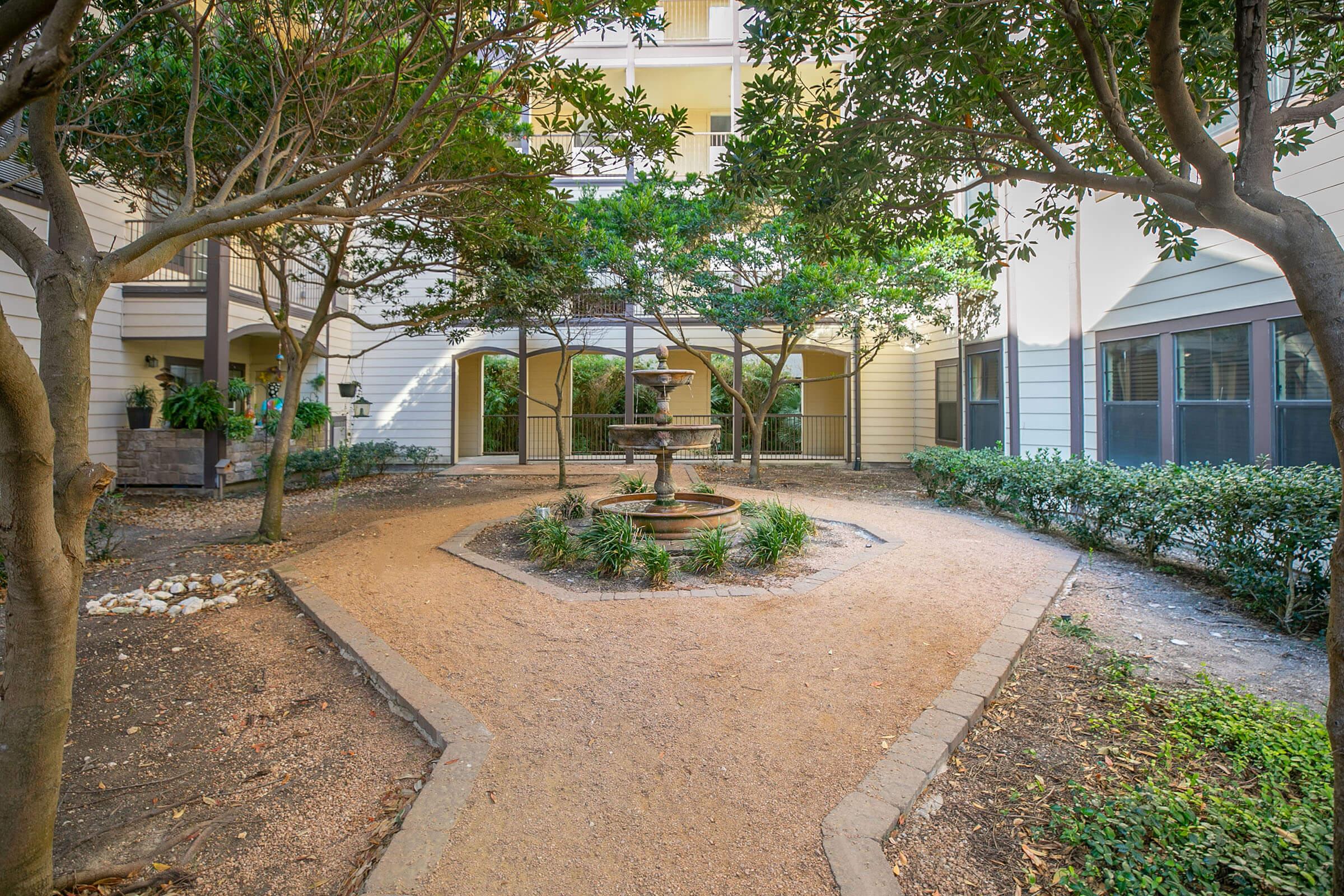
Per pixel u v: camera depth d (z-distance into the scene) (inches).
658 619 175.6
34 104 86.8
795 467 568.7
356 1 179.8
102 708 137.6
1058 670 148.3
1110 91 103.2
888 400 575.5
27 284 338.3
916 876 85.7
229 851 94.3
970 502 358.3
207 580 225.5
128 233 410.6
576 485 458.9
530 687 137.4
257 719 132.6
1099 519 247.6
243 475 446.3
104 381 415.8
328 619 176.9
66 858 93.0
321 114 180.4
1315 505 166.2
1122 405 298.2
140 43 214.5
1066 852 89.7
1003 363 381.1
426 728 123.1
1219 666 149.9
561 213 304.7
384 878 83.0
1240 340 240.7
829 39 158.4
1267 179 87.6
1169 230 153.9
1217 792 98.0
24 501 72.5
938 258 397.1
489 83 215.0
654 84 597.9
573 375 693.3
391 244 374.0
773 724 121.5
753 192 153.0
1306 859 81.0
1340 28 134.5
